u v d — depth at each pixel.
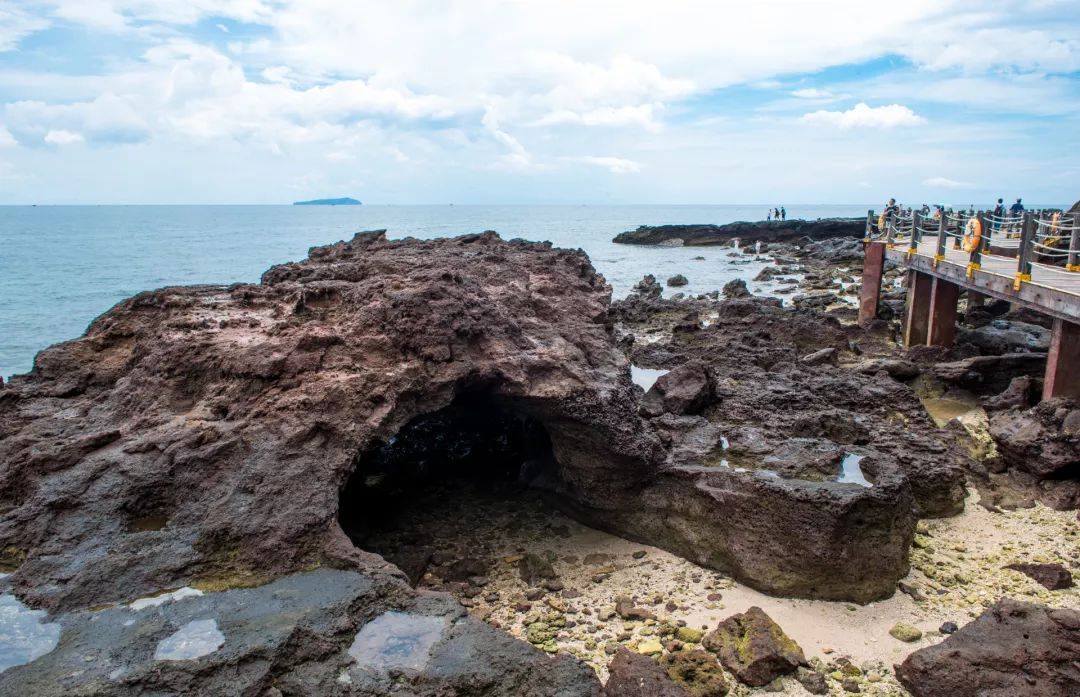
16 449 8.83
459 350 10.80
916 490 12.31
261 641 6.50
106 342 11.60
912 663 8.12
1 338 30.91
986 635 8.20
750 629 8.87
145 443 8.73
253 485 8.38
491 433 15.64
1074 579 10.48
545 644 9.16
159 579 7.38
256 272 53.69
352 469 9.23
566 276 15.54
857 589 9.90
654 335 28.66
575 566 11.10
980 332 23.31
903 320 27.33
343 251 18.02
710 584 10.49
